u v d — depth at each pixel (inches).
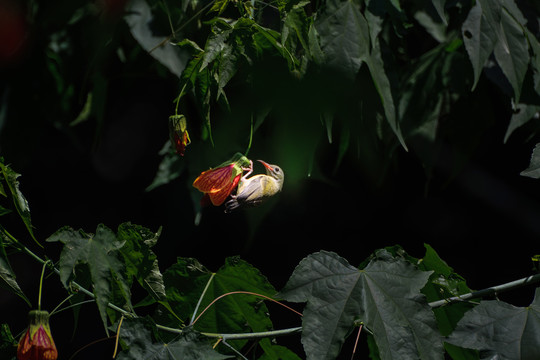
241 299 89.0
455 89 101.7
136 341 83.1
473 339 83.9
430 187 155.9
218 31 86.2
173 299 89.3
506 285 87.0
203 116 86.5
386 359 83.4
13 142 109.6
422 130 102.7
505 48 93.9
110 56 105.3
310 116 89.9
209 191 86.0
